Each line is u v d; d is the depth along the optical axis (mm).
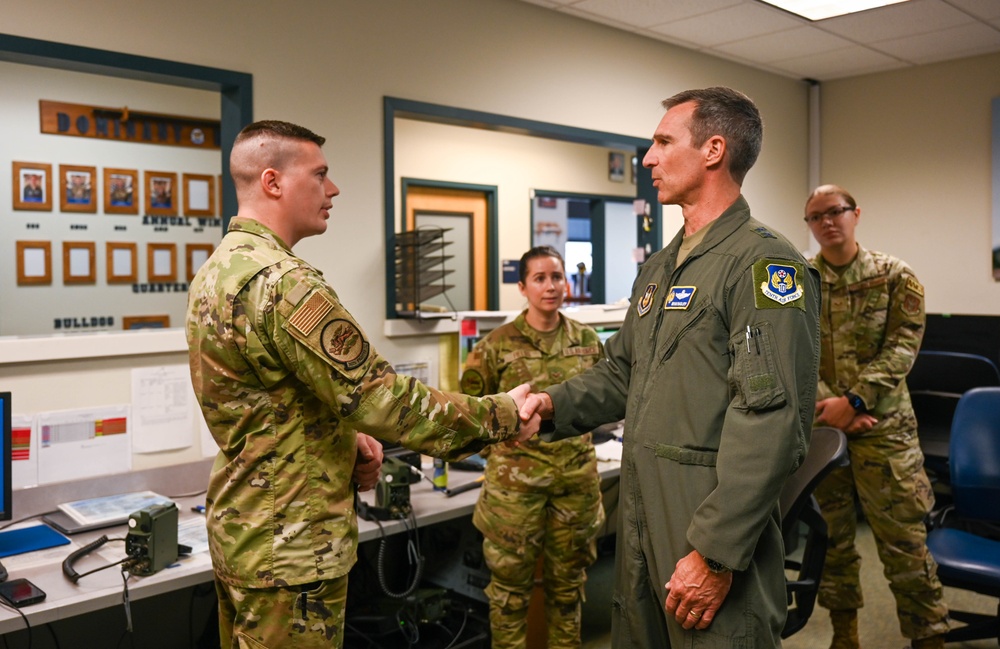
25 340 2275
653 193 4234
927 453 3934
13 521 2266
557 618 2541
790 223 5230
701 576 1441
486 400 1674
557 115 3723
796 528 3256
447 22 3285
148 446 2521
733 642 1475
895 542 2709
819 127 5316
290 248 1691
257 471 1533
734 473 1398
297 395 1541
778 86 5086
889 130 5047
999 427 2805
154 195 4691
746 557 1389
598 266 6613
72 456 2383
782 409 1409
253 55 2742
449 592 3055
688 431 1510
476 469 2891
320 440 1568
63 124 4363
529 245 5934
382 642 2648
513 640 2461
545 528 2486
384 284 3125
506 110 3510
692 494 1499
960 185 4781
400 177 5105
